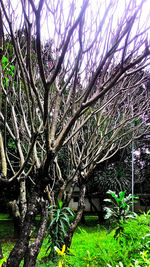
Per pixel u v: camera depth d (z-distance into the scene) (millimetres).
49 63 2977
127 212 2869
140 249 1947
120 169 9547
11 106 2838
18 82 2758
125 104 3660
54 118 2512
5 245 6211
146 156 9750
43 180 2283
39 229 2812
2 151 2354
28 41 1666
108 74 2883
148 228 2146
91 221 12070
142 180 9922
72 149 3570
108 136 5000
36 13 1433
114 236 2248
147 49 1633
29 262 2611
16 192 5598
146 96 3568
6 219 12906
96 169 9656
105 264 1826
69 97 2773
